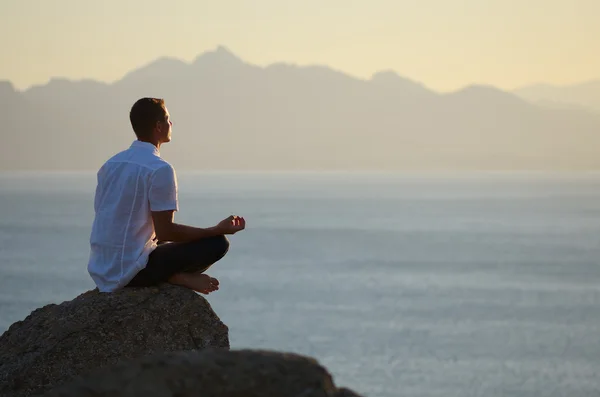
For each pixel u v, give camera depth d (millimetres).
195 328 6723
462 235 184125
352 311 84125
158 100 6895
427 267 124812
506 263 130000
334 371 58406
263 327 75375
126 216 6691
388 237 177500
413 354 64062
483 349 66188
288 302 89812
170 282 6840
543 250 150625
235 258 135500
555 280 110312
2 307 84000
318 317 80562
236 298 92438
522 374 57812
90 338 6469
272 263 128000
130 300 6656
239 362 2889
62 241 158000
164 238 6723
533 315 83312
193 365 2830
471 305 89562
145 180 6664
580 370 58938
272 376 2861
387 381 55500
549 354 64375
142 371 2787
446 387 54062
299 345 67375
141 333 6559
